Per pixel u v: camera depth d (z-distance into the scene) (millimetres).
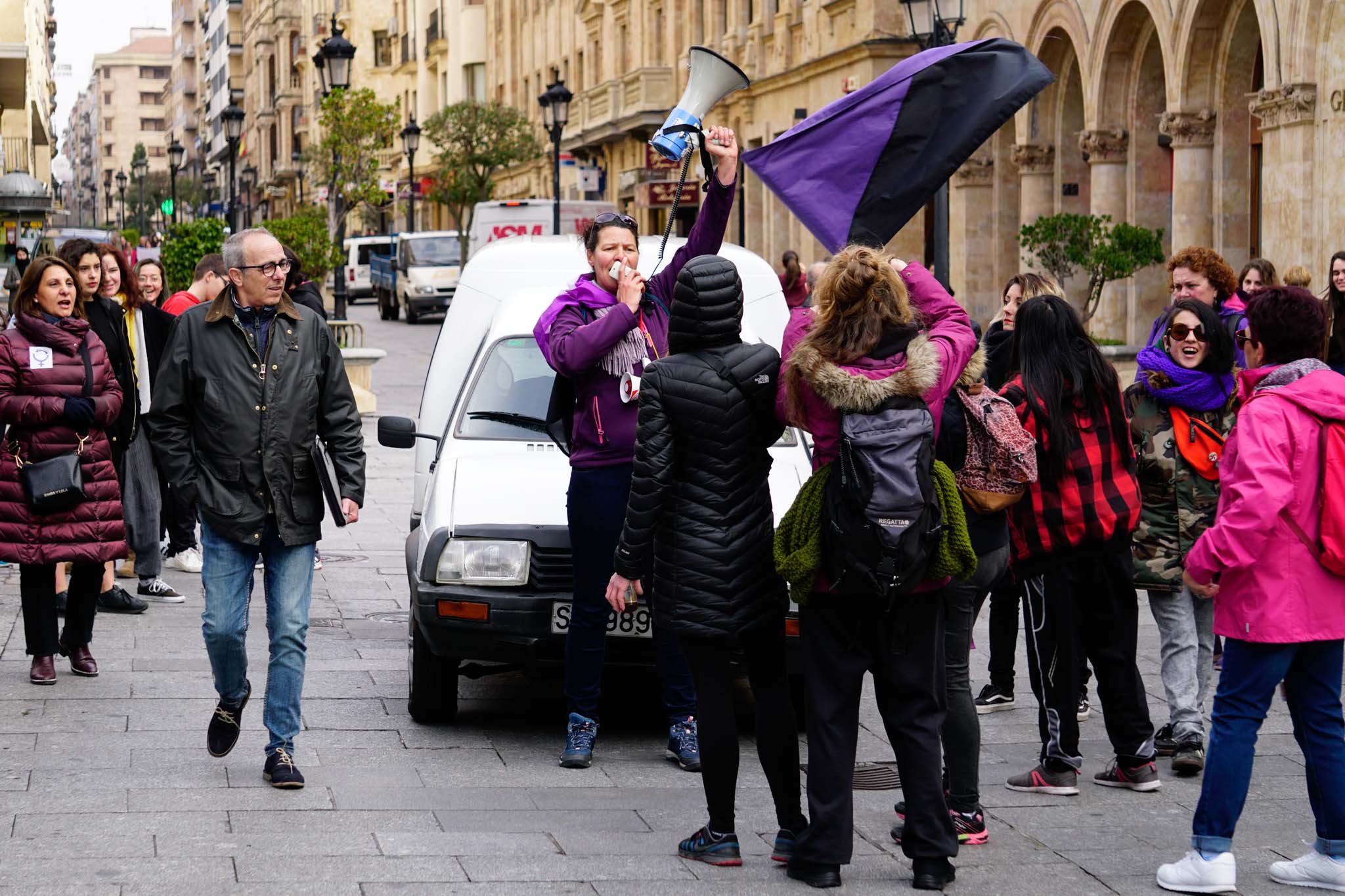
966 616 5727
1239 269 20891
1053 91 25828
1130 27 22906
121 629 9289
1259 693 5219
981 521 5730
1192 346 6656
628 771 6727
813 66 33656
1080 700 7352
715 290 5391
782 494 7277
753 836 5824
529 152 54250
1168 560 6656
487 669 7648
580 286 6762
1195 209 21109
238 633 6336
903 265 5574
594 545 6625
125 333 9414
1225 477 5238
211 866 5246
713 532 5395
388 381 28281
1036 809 6207
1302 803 6215
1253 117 20766
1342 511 5105
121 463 9625
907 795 5242
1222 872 5188
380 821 5855
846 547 5059
